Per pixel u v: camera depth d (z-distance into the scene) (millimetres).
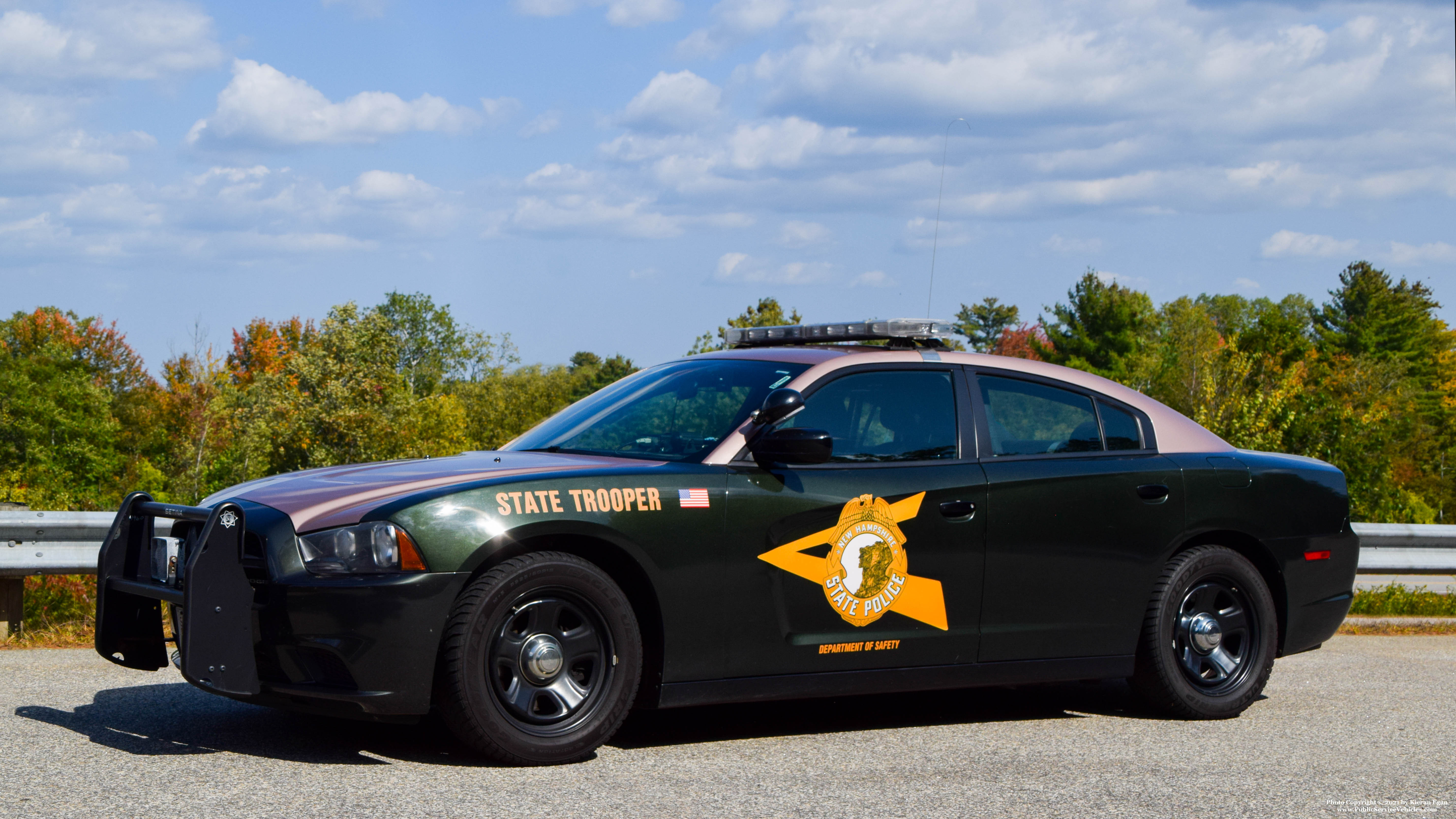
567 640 4086
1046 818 3645
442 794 3635
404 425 62875
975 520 4848
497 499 4008
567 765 4086
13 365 63656
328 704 3900
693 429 4660
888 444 4824
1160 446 5438
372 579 3807
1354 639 8336
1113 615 5164
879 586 4648
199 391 60188
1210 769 4391
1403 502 37062
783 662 4480
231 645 3791
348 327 63062
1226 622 5453
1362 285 91375
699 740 4598
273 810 3400
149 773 3771
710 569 4320
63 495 26047
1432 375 87062
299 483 4320
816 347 5184
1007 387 5184
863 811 3643
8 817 3258
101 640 4355
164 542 4301
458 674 3873
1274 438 31641
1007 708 5512
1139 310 71312
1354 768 4473
